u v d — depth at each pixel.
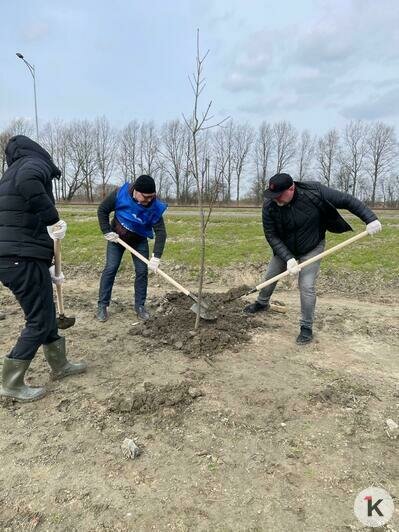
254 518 2.75
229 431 3.58
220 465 3.20
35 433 3.54
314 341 5.48
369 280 9.05
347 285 8.86
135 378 4.40
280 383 4.34
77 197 58.38
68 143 54.47
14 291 3.73
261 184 53.62
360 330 5.96
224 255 10.61
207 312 5.61
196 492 2.95
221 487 2.99
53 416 3.76
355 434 3.57
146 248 6.14
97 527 2.68
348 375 4.57
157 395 4.00
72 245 11.91
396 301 7.90
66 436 3.50
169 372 4.53
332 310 6.92
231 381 4.36
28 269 3.65
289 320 6.25
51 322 3.93
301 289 5.29
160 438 3.49
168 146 51.25
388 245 11.77
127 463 3.21
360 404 4.00
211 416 3.77
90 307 6.80
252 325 5.90
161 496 2.91
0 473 3.10
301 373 4.58
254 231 14.06
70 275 9.70
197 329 5.41
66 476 3.08
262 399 4.04
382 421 3.76
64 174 55.38
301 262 5.37
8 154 3.79
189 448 3.38
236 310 6.38
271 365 4.75
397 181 52.50
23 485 2.99
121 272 9.49
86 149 54.50
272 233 5.29
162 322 5.68
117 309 6.65
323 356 5.04
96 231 13.76
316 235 5.18
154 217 5.79
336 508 2.82
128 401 3.93
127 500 2.88
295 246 5.28
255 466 3.19
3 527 2.67
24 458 3.25
